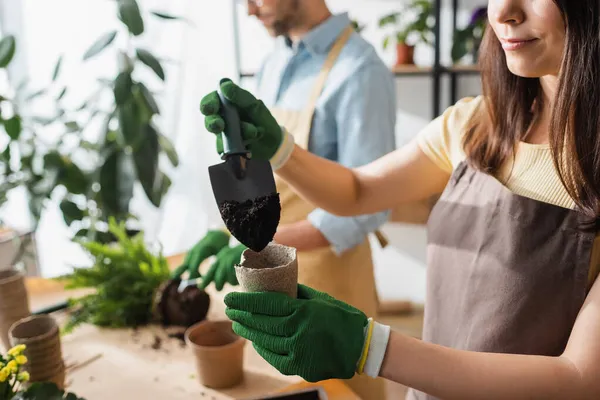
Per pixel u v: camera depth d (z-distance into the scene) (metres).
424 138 1.09
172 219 2.92
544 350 0.82
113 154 2.09
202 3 2.61
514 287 0.83
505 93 0.92
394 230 2.89
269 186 0.83
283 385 1.11
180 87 2.70
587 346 0.70
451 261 0.96
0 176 2.21
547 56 0.75
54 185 2.10
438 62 2.36
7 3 2.56
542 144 0.88
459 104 1.08
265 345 0.72
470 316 0.90
